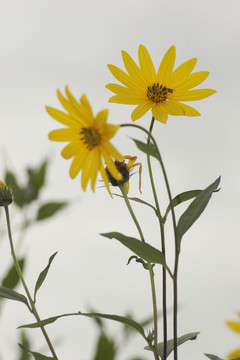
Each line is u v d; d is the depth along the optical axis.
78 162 0.63
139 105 0.67
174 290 0.63
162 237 0.66
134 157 0.68
